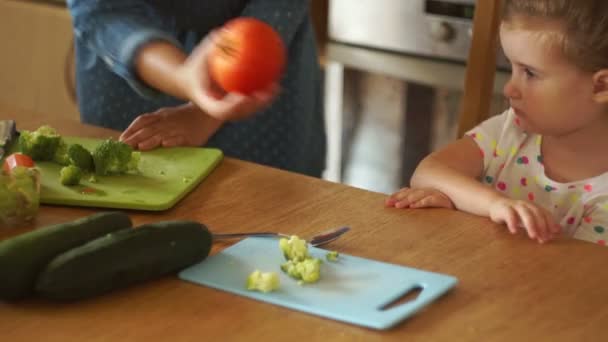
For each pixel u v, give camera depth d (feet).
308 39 5.19
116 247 2.61
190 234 2.79
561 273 2.89
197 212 3.37
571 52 3.63
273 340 2.43
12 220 3.19
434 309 2.62
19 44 8.64
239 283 2.73
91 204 3.37
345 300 2.63
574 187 4.18
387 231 3.21
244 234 3.11
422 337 2.46
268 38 3.03
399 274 2.80
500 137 4.36
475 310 2.62
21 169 3.23
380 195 3.56
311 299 2.63
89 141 4.07
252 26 3.03
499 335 2.49
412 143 7.03
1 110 4.56
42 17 8.39
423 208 3.45
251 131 5.16
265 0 4.67
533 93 3.78
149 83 3.99
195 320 2.53
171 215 3.34
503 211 3.28
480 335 2.48
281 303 2.61
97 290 2.59
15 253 2.56
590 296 2.74
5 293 2.56
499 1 4.38
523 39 3.70
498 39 4.46
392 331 2.49
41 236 2.63
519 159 4.33
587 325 2.56
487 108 4.59
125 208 3.37
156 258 2.68
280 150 5.23
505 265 2.94
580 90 3.73
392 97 6.98
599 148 4.17
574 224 4.17
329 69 7.22
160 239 2.71
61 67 8.41
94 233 2.72
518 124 4.26
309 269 2.73
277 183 3.67
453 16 6.87
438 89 6.68
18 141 3.98
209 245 2.86
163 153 3.95
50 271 2.53
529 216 3.22
